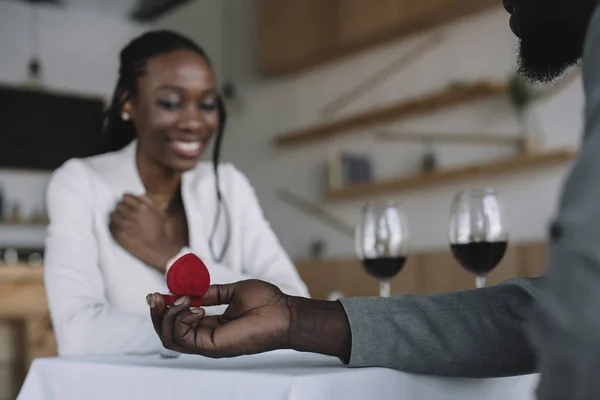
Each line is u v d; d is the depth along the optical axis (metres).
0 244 5.49
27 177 5.59
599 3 0.50
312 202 5.04
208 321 0.71
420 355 0.70
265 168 5.45
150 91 1.42
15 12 5.76
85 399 0.83
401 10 4.11
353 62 4.79
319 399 0.64
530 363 0.72
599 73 0.46
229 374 0.68
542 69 0.70
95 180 1.39
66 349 1.18
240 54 5.73
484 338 0.71
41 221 5.45
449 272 3.04
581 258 0.39
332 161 4.71
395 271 1.17
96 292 1.30
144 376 0.77
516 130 3.77
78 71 5.98
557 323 0.40
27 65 5.77
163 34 1.46
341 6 4.54
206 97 1.44
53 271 1.28
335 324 0.70
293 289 1.51
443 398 0.73
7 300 1.83
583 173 0.42
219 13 5.95
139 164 1.46
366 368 0.69
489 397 0.76
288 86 5.32
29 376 0.90
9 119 5.48
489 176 3.91
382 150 4.52
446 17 4.05
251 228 1.59
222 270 1.31
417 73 4.33
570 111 3.52
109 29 6.16
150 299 0.69
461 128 4.05
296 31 4.91
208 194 1.56
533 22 0.65
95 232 1.35
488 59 3.91
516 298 0.73
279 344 0.69
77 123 5.70
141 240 1.34
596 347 0.38
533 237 3.69
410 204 4.33
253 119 5.59
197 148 1.44
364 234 1.18
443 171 4.02
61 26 5.94
